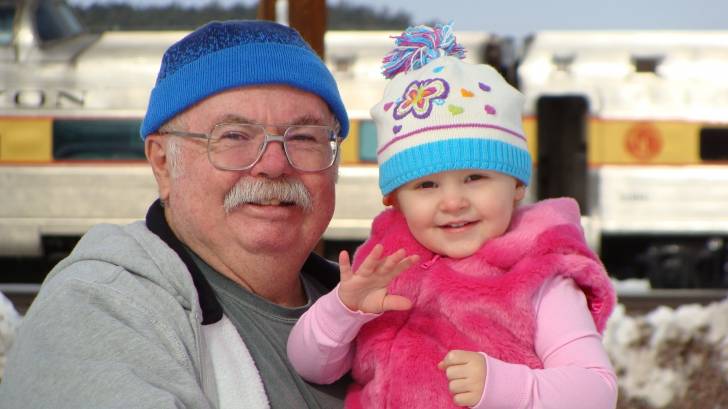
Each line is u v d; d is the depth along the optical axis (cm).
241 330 211
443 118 205
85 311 183
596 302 200
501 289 194
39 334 183
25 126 1023
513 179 210
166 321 188
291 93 220
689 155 1073
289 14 476
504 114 209
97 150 1028
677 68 1073
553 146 1205
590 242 1085
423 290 202
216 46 217
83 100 1025
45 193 1028
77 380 174
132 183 1027
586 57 1072
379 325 204
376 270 192
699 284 1171
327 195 229
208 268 221
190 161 217
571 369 184
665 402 414
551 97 1173
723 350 418
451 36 223
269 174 215
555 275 197
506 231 209
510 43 1075
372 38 1041
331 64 1036
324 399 218
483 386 179
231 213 217
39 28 1029
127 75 1027
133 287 191
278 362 213
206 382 193
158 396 168
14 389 179
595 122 1072
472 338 194
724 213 1078
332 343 201
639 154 1072
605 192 1074
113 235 209
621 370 421
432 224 205
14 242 1035
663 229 1077
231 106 215
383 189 218
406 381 195
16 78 1025
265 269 221
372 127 1031
